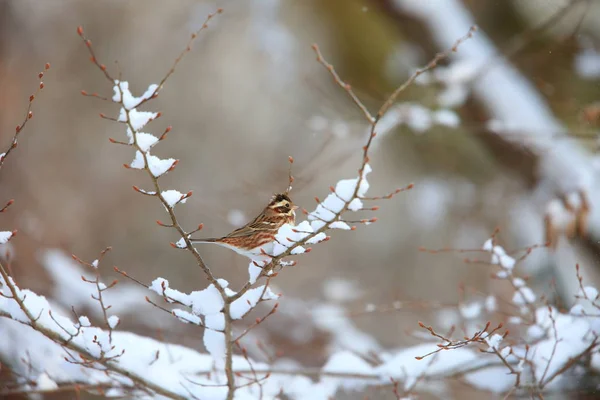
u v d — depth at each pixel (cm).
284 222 873
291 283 2164
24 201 1898
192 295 663
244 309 656
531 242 1741
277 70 1922
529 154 1348
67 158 2200
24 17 2109
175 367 817
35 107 2139
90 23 2255
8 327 999
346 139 1984
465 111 1454
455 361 934
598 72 1449
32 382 819
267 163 2081
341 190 600
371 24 1997
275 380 980
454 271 2147
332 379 963
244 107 2269
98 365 794
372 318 1838
